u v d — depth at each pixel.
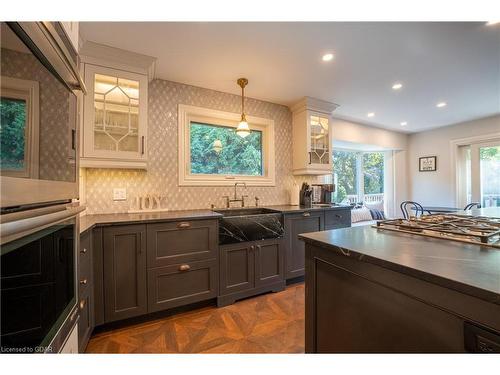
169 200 2.54
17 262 0.58
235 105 2.97
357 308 0.92
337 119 4.14
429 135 4.95
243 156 3.12
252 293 2.35
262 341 1.68
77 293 0.95
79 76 0.91
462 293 0.61
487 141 4.14
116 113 2.03
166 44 1.91
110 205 2.25
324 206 3.07
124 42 1.87
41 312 0.68
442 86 2.79
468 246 0.92
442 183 4.73
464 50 2.04
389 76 2.53
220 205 2.85
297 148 3.30
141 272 1.86
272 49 2.00
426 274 0.66
